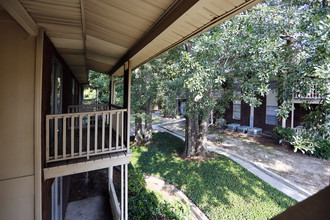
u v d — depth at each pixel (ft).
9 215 7.36
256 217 13.82
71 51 12.85
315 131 14.20
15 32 7.45
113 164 10.58
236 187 18.06
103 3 6.01
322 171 21.45
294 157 25.90
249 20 17.25
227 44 18.20
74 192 18.56
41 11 6.71
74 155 9.71
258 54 15.75
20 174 7.48
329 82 12.77
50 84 10.36
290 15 16.49
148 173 22.21
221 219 13.91
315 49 13.64
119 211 12.88
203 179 19.99
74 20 7.61
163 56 26.32
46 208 8.95
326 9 13.96
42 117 8.20
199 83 15.96
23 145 7.52
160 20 6.17
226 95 23.34
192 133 27.55
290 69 16.29
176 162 25.07
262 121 38.34
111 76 20.56
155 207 14.29
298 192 17.12
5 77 7.34
